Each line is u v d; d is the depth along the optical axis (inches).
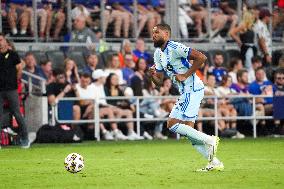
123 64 2965.1
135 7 3312.0
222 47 3420.3
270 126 3075.8
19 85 2667.3
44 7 3166.8
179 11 3388.3
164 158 1977.1
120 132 2859.3
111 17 3272.6
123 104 2854.3
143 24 3331.7
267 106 3021.7
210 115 2942.9
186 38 3393.2
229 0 3496.6
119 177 1481.3
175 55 1558.8
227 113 2967.5
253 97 2967.5
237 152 2183.8
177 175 1503.4
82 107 2815.0
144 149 2333.9
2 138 2561.5
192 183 1354.6
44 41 3171.8
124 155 2096.5
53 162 1879.9
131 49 3102.9
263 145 2479.1
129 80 2935.5
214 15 3449.8
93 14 3248.0
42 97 2719.0
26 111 2711.6
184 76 1551.4
